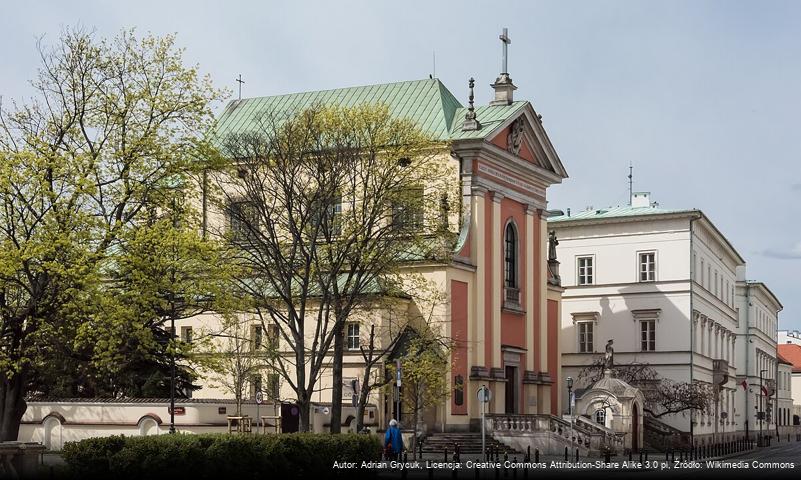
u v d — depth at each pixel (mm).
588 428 66688
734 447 80625
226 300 45656
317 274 53344
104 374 57438
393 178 55875
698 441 89375
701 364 92688
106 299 41406
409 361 57531
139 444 33500
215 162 48219
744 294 127500
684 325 88688
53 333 42438
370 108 57844
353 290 53375
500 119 72062
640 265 91000
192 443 34031
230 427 53531
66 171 42656
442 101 74125
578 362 92188
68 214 41812
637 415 72625
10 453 30797
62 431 55438
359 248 53062
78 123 45594
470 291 69688
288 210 52188
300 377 50344
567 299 93250
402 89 76125
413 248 62250
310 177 54500
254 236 53625
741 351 127000
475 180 70250
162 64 46812
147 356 44875
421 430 64812
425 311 66188
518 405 74562
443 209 57688
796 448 92438
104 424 54875
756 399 128625
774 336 148000
